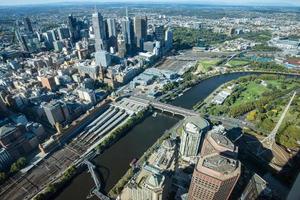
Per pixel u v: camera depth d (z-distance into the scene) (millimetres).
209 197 187750
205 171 174375
